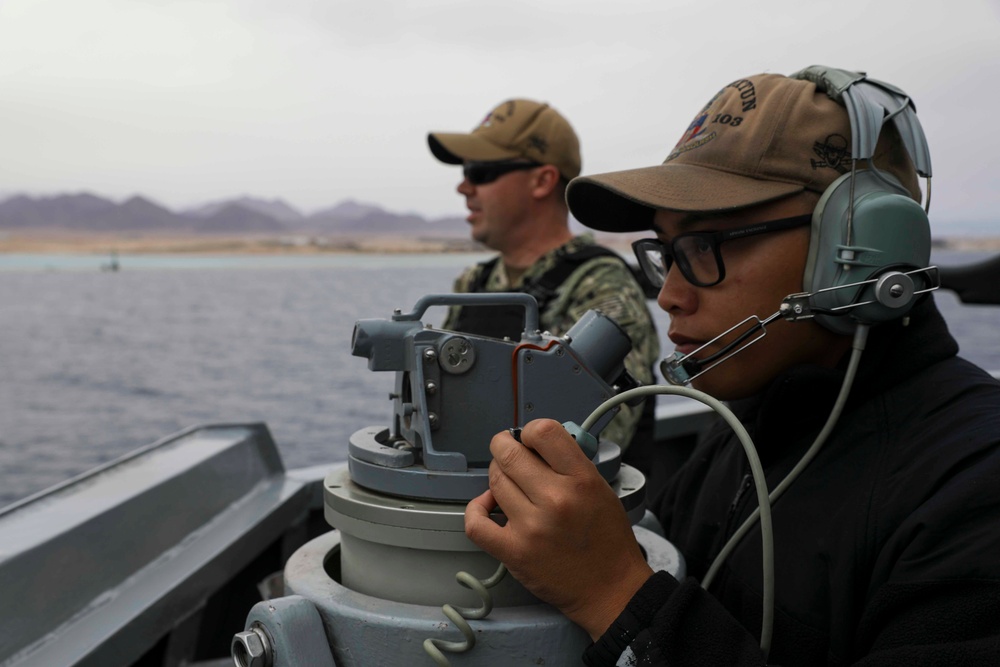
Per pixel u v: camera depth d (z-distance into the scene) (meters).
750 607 0.85
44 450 29.69
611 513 0.69
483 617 0.68
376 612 0.69
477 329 2.10
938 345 0.85
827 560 0.80
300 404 35.88
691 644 0.67
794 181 0.81
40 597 1.10
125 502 1.33
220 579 1.43
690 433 2.83
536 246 2.26
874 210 0.76
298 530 1.80
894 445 0.80
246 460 1.74
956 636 0.64
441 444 0.76
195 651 1.56
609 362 0.82
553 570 0.67
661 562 0.80
